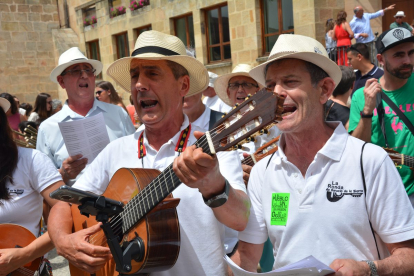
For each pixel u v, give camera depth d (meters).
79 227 2.43
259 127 1.54
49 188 2.81
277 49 1.95
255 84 4.44
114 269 2.23
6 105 2.83
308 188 1.92
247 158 3.05
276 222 2.00
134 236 2.05
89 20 19.12
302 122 1.92
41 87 22.64
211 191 1.77
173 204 2.09
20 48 22.08
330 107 4.41
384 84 3.60
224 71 13.14
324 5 10.45
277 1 11.69
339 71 1.96
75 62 4.16
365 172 1.86
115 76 2.72
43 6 22.52
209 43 13.85
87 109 4.32
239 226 1.98
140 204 2.01
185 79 2.43
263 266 2.85
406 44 3.38
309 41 1.96
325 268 1.60
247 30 12.20
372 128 3.60
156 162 2.36
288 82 1.93
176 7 14.45
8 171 2.75
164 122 2.35
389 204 1.82
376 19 10.69
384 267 1.73
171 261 2.04
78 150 3.41
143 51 2.29
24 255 2.56
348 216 1.85
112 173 2.48
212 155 1.66
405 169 3.29
